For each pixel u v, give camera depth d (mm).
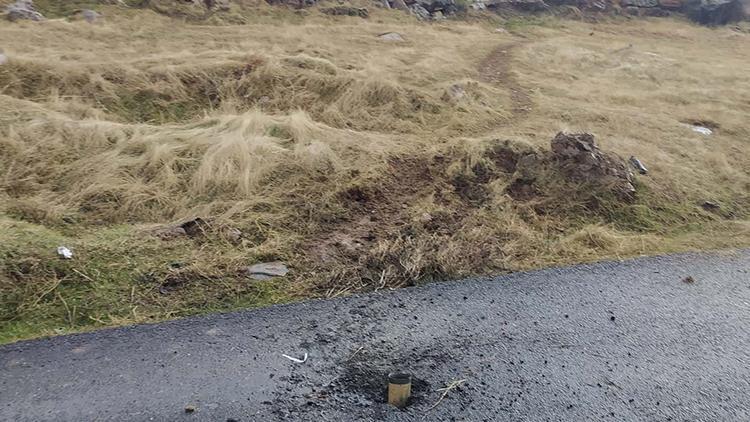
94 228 4707
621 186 5902
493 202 5578
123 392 2904
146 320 3604
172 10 13055
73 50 9000
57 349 3242
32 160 5500
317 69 8742
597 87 10320
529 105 8797
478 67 11117
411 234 4949
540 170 6078
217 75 8203
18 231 4289
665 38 18547
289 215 5141
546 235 5207
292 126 6672
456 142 6621
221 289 4000
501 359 3336
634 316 3867
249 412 2830
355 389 3035
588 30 18656
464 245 4785
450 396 3014
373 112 7840
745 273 4598
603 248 5023
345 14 15656
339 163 5965
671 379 3248
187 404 2852
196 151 6008
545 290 4172
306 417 2820
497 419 2877
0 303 3617
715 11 21203
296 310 3787
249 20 13711
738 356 3486
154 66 8195
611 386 3164
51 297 3736
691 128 8227
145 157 5773
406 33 13906
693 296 4180
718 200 6215
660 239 5293
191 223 4797
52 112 6496
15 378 2965
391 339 3490
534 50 13258
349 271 4320
